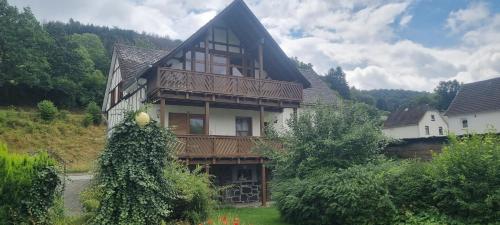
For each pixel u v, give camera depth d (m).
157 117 18.33
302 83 20.64
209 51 19.41
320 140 12.34
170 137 8.74
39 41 50.22
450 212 9.59
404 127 54.84
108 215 7.78
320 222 11.25
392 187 10.53
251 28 19.28
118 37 77.19
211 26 17.98
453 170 9.53
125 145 8.01
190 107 19.52
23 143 33.12
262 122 18.67
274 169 14.01
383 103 83.31
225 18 19.30
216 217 11.47
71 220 9.37
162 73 16.44
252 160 17.77
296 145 12.80
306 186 11.40
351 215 10.45
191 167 16.80
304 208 11.29
